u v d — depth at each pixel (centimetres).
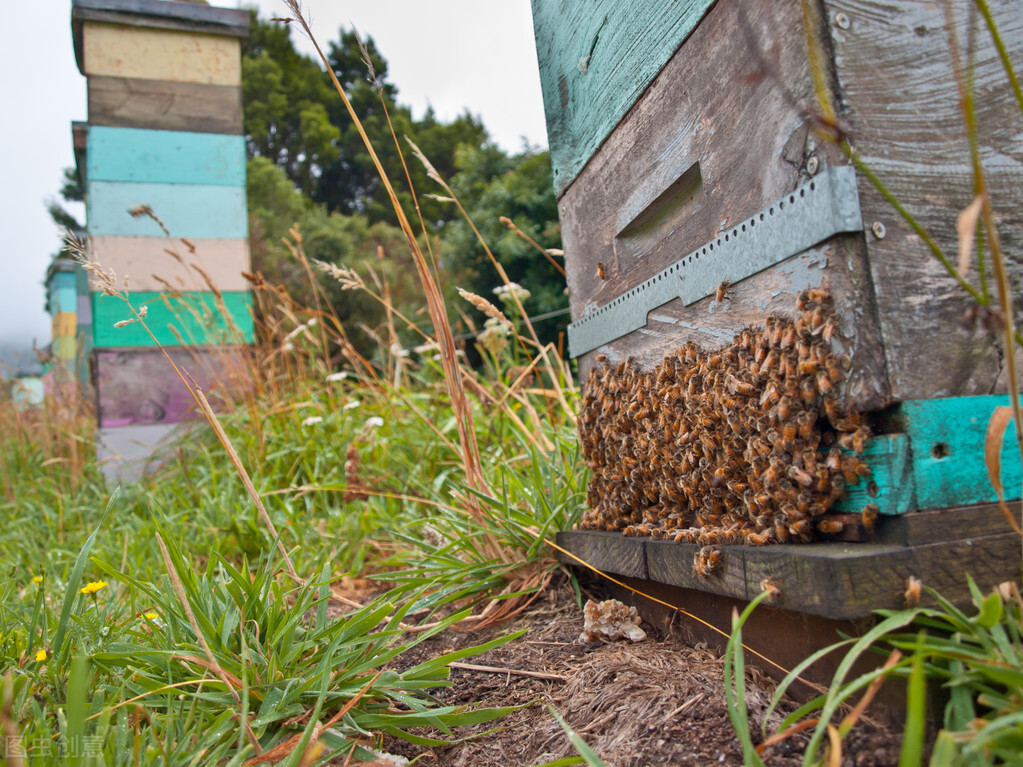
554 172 236
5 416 520
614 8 186
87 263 183
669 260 175
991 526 118
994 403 122
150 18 566
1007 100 129
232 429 457
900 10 124
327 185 2645
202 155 579
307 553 308
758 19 132
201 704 148
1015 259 127
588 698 155
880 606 109
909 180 122
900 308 119
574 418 279
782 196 130
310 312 446
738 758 120
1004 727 88
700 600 172
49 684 158
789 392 127
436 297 238
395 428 425
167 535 175
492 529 242
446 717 148
